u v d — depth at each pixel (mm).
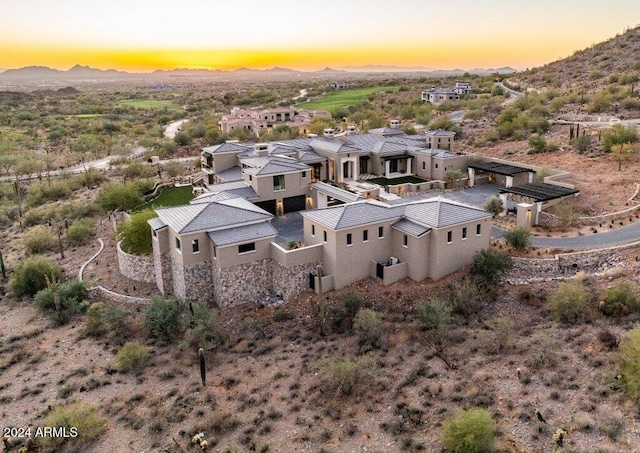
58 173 89688
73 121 147125
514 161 64188
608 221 43562
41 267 43406
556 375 24500
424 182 59781
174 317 33719
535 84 131000
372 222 36531
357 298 34031
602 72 118375
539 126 76750
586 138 62594
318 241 37344
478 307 33469
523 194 47094
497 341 28797
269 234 36812
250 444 22500
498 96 117812
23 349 33156
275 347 31609
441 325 30297
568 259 37562
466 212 37594
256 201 47719
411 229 36406
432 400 24141
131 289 40656
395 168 63406
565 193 47094
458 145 77562
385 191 55844
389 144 63625
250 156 56219
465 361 27328
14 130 131000
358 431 22641
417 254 35938
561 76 128500
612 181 51406
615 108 87688
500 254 36500
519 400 23000
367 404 24562
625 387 22422
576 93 103000
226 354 31234
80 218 60625
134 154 102375
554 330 29406
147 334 34031
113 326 35000
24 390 28281
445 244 36250
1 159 92312
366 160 62375
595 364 24844
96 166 93500
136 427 24438
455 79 198375
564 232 42656
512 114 84812
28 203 72938
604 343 26594
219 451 22312
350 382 25844
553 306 31375
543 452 19516
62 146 114000
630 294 30500
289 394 26266
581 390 23062
